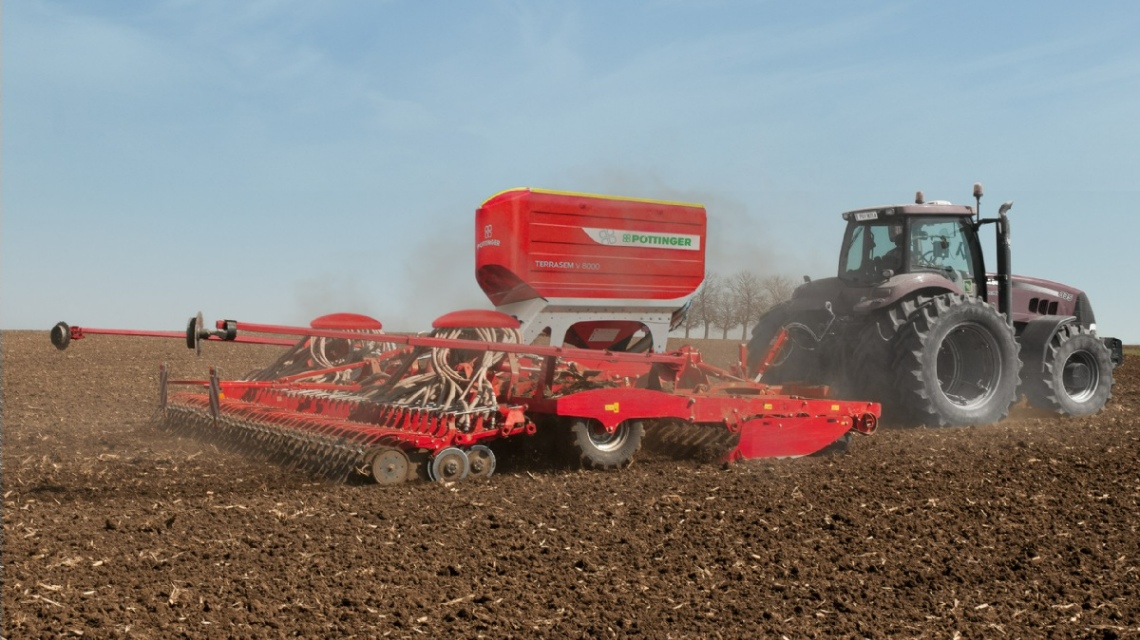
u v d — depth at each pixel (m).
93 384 13.23
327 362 8.76
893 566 4.87
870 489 6.66
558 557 4.89
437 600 4.21
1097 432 9.74
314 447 6.93
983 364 10.39
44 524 5.30
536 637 3.82
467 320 7.37
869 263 10.80
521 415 7.02
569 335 8.81
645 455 8.22
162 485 6.50
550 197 8.27
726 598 4.34
